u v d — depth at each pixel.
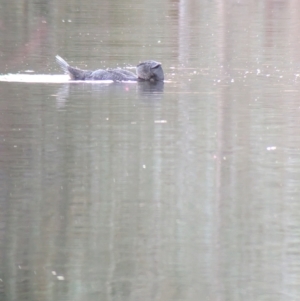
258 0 76.88
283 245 18.67
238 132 27.86
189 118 29.89
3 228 19.62
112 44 50.78
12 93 34.28
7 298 16.47
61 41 51.47
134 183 22.67
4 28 56.62
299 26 60.72
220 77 39.16
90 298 16.45
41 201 21.23
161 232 19.42
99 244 18.70
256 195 21.72
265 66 42.59
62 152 25.30
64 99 33.22
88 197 21.58
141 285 16.95
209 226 19.86
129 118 29.84
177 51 48.03
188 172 23.52
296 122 29.33
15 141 26.44
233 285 16.86
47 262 17.86
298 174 23.39
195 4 74.06
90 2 73.62
